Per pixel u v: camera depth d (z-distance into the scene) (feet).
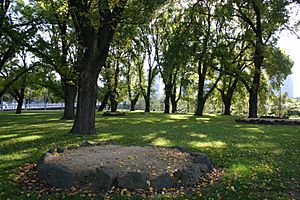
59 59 68.85
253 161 29.53
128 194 19.89
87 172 21.62
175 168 22.93
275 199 19.51
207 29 93.04
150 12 48.14
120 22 47.21
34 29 63.31
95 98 48.75
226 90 136.46
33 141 40.73
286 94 146.20
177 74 130.52
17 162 28.60
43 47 63.46
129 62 123.03
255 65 86.84
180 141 41.55
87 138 43.14
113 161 23.62
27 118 89.10
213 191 20.72
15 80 99.35
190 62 91.81
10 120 80.38
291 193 20.84
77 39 59.93
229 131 54.19
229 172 25.66
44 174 22.77
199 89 110.73
